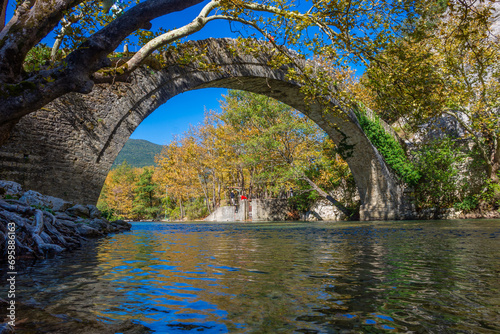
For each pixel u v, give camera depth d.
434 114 9.52
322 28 8.70
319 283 2.53
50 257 4.25
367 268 3.17
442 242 5.66
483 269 3.06
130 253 4.61
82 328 1.59
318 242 6.08
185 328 1.59
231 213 32.12
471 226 10.54
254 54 9.72
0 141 4.36
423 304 1.95
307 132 25.25
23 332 1.53
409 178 22.38
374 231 9.27
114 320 1.72
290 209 30.69
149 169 57.50
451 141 21.83
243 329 1.57
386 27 8.27
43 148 8.84
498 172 19.50
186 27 6.53
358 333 1.50
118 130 10.02
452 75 16.52
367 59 8.80
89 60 4.51
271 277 2.77
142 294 2.25
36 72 4.58
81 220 8.39
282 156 25.81
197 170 37.00
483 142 20.64
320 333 1.50
